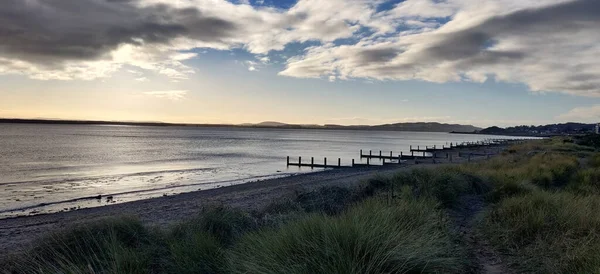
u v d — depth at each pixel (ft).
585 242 16.96
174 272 15.94
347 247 13.52
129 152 182.80
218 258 16.33
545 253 16.88
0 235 33.45
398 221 19.01
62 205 56.59
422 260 13.84
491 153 171.73
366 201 26.73
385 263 13.20
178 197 60.29
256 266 13.24
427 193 30.68
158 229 22.41
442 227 20.27
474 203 32.32
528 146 158.20
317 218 16.88
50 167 112.06
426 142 431.43
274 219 23.26
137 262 15.65
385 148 278.26
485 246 19.58
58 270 15.70
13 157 142.51
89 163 126.82
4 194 66.64
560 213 21.62
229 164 134.51
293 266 12.84
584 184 39.47
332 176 91.45
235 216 24.09
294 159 162.50
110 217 22.88
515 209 23.73
